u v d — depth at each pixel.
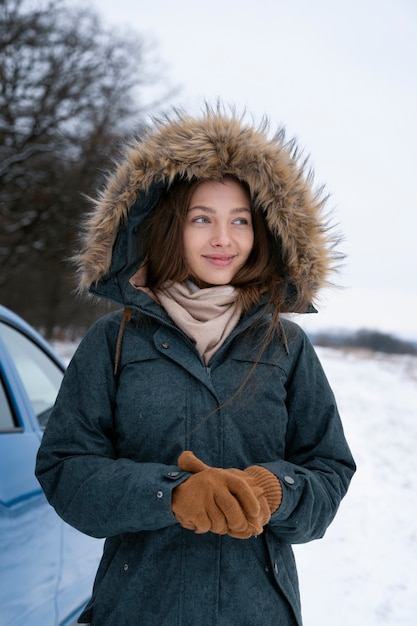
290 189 1.61
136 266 1.64
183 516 1.29
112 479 1.36
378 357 19.25
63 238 18.86
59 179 19.17
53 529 2.24
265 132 1.64
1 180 18.91
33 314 21.27
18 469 2.14
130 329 1.58
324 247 1.64
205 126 1.61
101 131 19.42
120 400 1.51
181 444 1.47
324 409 1.60
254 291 1.63
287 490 1.39
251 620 1.43
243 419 1.51
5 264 19.42
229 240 1.62
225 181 1.66
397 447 7.74
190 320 1.55
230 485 1.27
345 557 4.44
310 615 3.52
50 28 19.00
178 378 1.51
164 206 1.67
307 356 1.63
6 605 1.85
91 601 1.53
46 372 2.83
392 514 5.44
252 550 1.48
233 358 1.56
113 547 1.53
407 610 3.62
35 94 19.08
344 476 1.55
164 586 1.43
